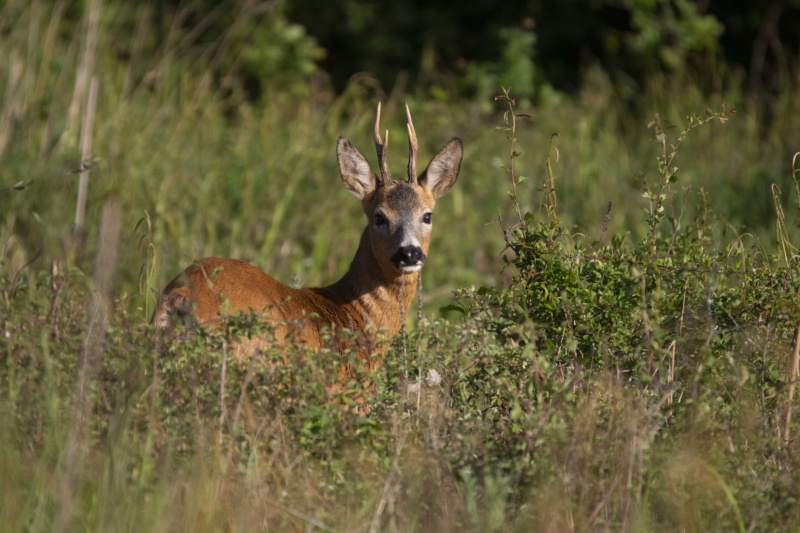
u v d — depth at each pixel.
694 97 23.00
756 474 8.25
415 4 29.20
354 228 17.48
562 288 9.79
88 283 9.71
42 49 19.36
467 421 8.45
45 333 8.46
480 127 21.67
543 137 21.50
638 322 9.46
